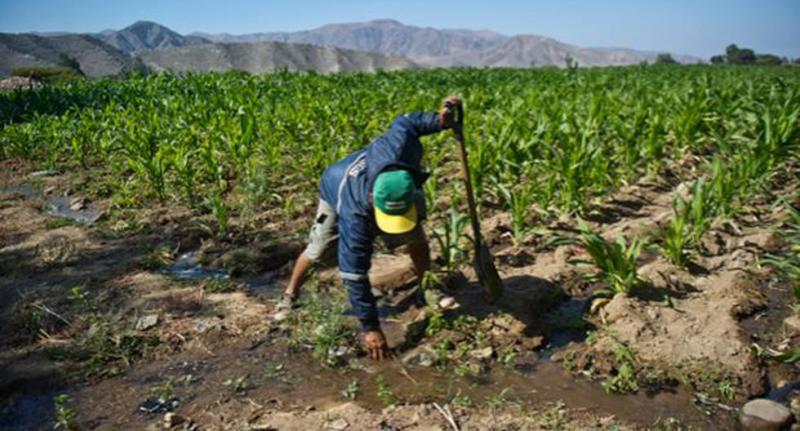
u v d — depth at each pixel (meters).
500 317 4.33
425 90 15.53
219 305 4.65
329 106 10.79
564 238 5.05
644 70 29.41
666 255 5.06
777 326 4.31
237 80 17.14
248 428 3.31
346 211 3.79
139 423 3.39
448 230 4.89
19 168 9.00
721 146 7.51
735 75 24.52
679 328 4.12
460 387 3.69
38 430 3.35
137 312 4.52
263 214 6.54
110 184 7.69
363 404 3.55
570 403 3.52
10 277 5.16
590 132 7.59
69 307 4.61
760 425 3.25
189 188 7.04
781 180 7.45
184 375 3.83
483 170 6.64
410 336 4.21
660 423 3.34
